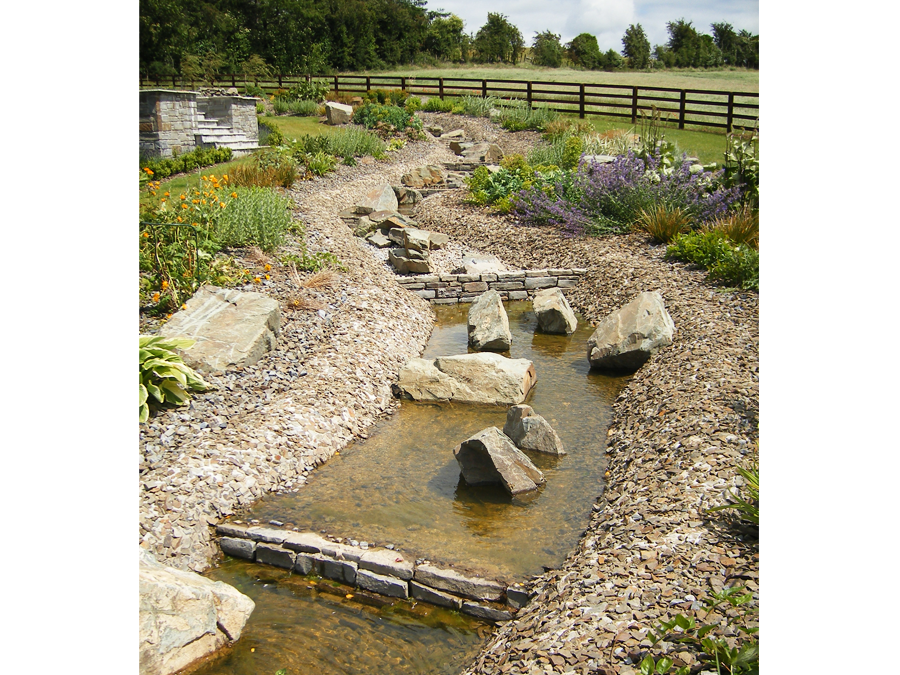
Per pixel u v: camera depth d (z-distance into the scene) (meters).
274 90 24.67
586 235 10.48
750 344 5.80
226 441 4.67
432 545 3.86
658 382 5.54
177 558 3.79
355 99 23.12
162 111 13.44
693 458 4.05
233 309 6.00
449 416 5.69
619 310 6.86
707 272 8.03
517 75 36.66
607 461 4.84
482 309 7.53
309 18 37.41
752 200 9.33
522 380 5.92
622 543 3.43
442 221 12.57
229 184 11.03
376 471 4.78
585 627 2.80
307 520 4.13
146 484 4.13
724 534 3.29
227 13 34.31
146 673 2.85
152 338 5.24
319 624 3.39
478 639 3.27
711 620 2.68
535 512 4.23
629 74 37.16
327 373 5.79
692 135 18.73
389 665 3.10
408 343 7.14
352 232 10.77
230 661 3.11
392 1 43.84
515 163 14.04
